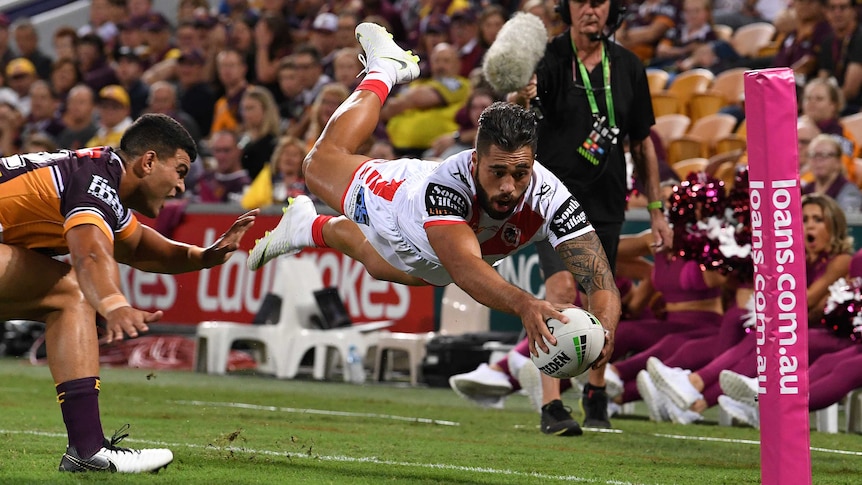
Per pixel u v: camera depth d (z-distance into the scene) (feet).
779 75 38.09
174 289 137.08
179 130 48.67
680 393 81.97
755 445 67.82
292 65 155.02
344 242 60.23
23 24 208.54
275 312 124.57
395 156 140.36
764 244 38.70
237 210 132.46
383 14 161.68
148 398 92.89
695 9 141.69
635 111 72.08
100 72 189.06
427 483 47.75
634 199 104.12
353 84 144.25
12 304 46.83
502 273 111.75
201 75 174.19
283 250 65.21
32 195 46.39
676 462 58.54
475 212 45.42
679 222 85.15
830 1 123.24
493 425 77.82
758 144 38.45
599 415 76.74
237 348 137.59
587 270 46.29
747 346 82.38
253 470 50.01
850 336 79.61
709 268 84.28
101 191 46.14
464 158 45.01
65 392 46.83
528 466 55.62
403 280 57.00
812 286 84.89
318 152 56.44
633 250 93.30
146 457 47.70
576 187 70.23
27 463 50.57
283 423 75.31
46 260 47.34
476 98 122.62
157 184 48.67
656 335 89.81
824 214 84.64
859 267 82.64
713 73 137.39
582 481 50.39
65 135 170.71
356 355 117.19
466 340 109.60
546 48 70.79
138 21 200.54
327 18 159.84
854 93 122.72
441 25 151.02
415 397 101.19
